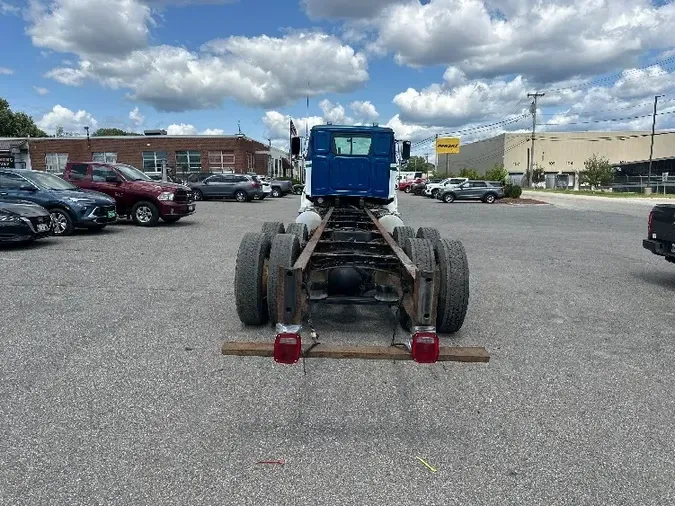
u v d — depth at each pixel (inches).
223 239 469.1
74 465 112.4
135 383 154.1
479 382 160.7
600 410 143.5
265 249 204.1
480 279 320.2
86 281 286.8
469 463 116.6
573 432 131.3
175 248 411.5
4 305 235.5
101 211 489.7
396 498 103.7
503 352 187.9
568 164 3868.1
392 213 358.3
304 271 168.6
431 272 144.6
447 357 170.7
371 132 367.6
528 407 144.4
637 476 113.0
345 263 190.7
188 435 125.6
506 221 761.0
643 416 140.5
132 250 397.7
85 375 159.2
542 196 1700.3
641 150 3875.5
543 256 419.5
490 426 133.5
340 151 369.7
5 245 412.5
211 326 208.8
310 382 157.5
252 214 771.4
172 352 179.6
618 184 2573.8
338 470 112.9
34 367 164.6
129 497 102.4
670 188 2185.0
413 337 142.7
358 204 382.0
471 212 955.3
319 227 261.9
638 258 414.6
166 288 273.1
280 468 113.2
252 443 123.0
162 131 1710.1
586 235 584.7
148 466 112.7
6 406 138.2
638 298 276.5
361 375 163.6
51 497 101.9
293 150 392.5
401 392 152.3
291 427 130.8
